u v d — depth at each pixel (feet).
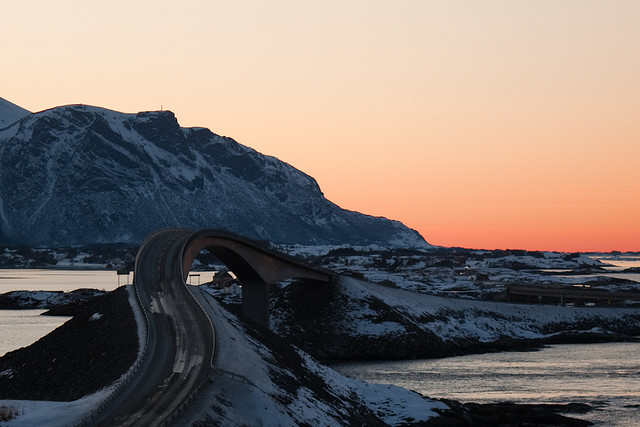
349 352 539.70
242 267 522.47
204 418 197.88
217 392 223.10
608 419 322.34
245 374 254.06
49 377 287.28
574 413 334.03
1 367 330.95
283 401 248.52
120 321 319.06
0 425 187.62
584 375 442.91
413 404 319.88
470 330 627.87
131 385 225.97
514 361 511.40
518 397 371.56
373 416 302.04
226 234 485.97
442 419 302.86
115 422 187.21
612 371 458.50
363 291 618.85
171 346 274.36
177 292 372.79
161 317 320.70
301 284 632.79
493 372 456.86
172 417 189.26
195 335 291.38
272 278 545.85
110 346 289.33
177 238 499.51
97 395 222.69
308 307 597.11
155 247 473.67
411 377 437.17
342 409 286.25
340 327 568.41
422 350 546.26
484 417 315.37
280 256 548.72
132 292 373.20
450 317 644.27
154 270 421.59
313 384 304.09
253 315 541.75
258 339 341.82
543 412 323.78
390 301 619.26
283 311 596.70
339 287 619.26
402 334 560.20
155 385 224.74
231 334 311.47
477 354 556.51
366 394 337.72
